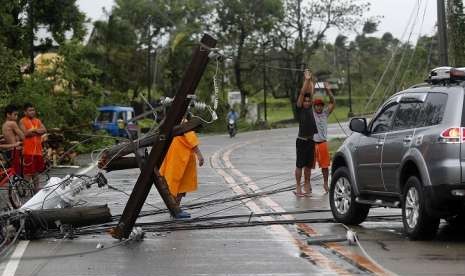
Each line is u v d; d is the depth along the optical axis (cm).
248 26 10662
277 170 3409
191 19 9044
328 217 1919
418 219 1514
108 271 1276
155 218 1897
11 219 1562
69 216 1609
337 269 1276
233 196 2350
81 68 5262
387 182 1653
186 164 1938
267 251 1453
